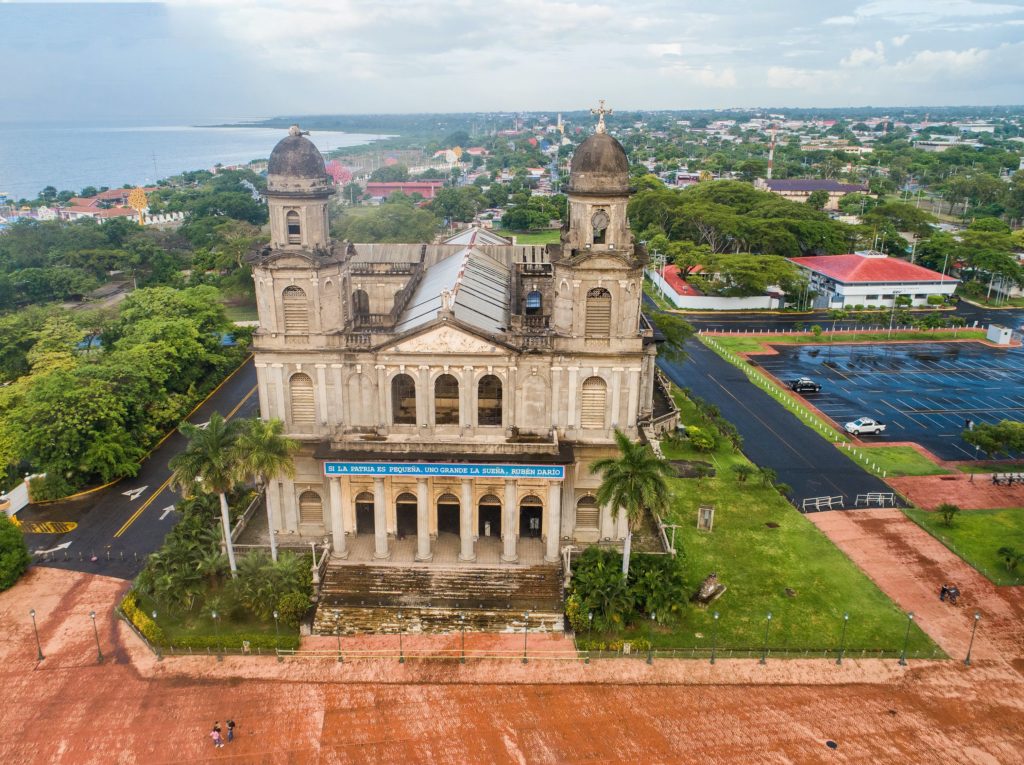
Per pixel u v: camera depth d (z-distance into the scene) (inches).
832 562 2741.1
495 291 3238.2
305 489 2679.6
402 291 3179.1
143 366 3718.0
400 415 2596.0
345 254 2598.4
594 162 2377.0
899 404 4360.2
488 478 2524.6
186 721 1994.3
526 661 2215.8
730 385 4640.8
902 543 2893.7
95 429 3265.3
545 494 2556.6
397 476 2534.5
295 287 2485.2
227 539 2450.8
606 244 2437.3
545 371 2500.0
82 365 3747.5
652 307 6579.7
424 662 2213.3
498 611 2383.1
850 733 1968.5
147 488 3270.2
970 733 1974.7
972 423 4028.1
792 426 4015.8
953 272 7347.4
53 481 3144.7
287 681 2139.5
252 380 4557.1
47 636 2331.4
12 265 6835.6
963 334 5762.8
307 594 2404.0
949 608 2498.8
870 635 2351.1
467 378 2490.2
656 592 2337.6
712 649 2256.4
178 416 3855.8
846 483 3385.8
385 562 2534.5
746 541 2871.6
